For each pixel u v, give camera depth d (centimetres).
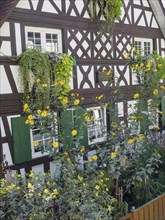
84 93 887
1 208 442
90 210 459
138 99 638
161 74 912
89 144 884
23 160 739
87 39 892
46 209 462
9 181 497
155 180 678
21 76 721
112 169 548
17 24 723
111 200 521
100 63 935
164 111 1161
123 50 1014
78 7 864
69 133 762
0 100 698
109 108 654
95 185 514
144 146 623
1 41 695
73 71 854
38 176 498
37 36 777
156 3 1107
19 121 729
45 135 570
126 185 605
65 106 651
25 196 447
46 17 783
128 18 1027
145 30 1099
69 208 475
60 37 824
